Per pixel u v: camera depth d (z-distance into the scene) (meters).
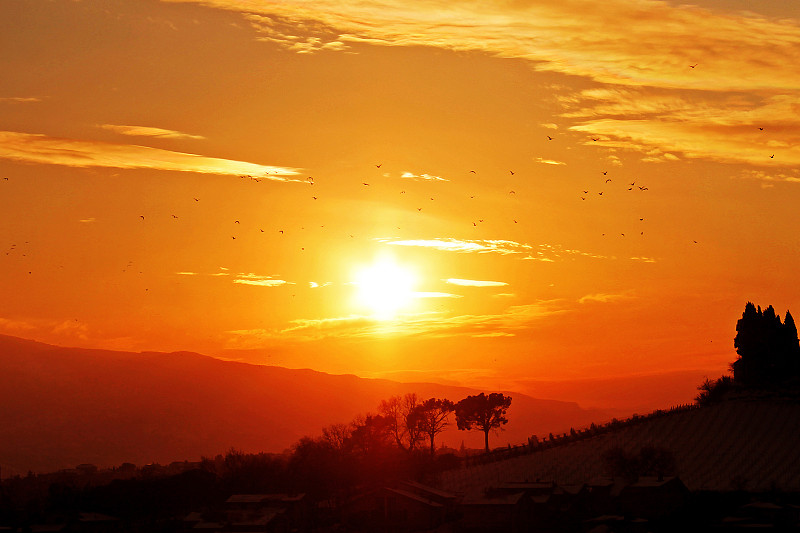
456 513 173.62
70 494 177.62
